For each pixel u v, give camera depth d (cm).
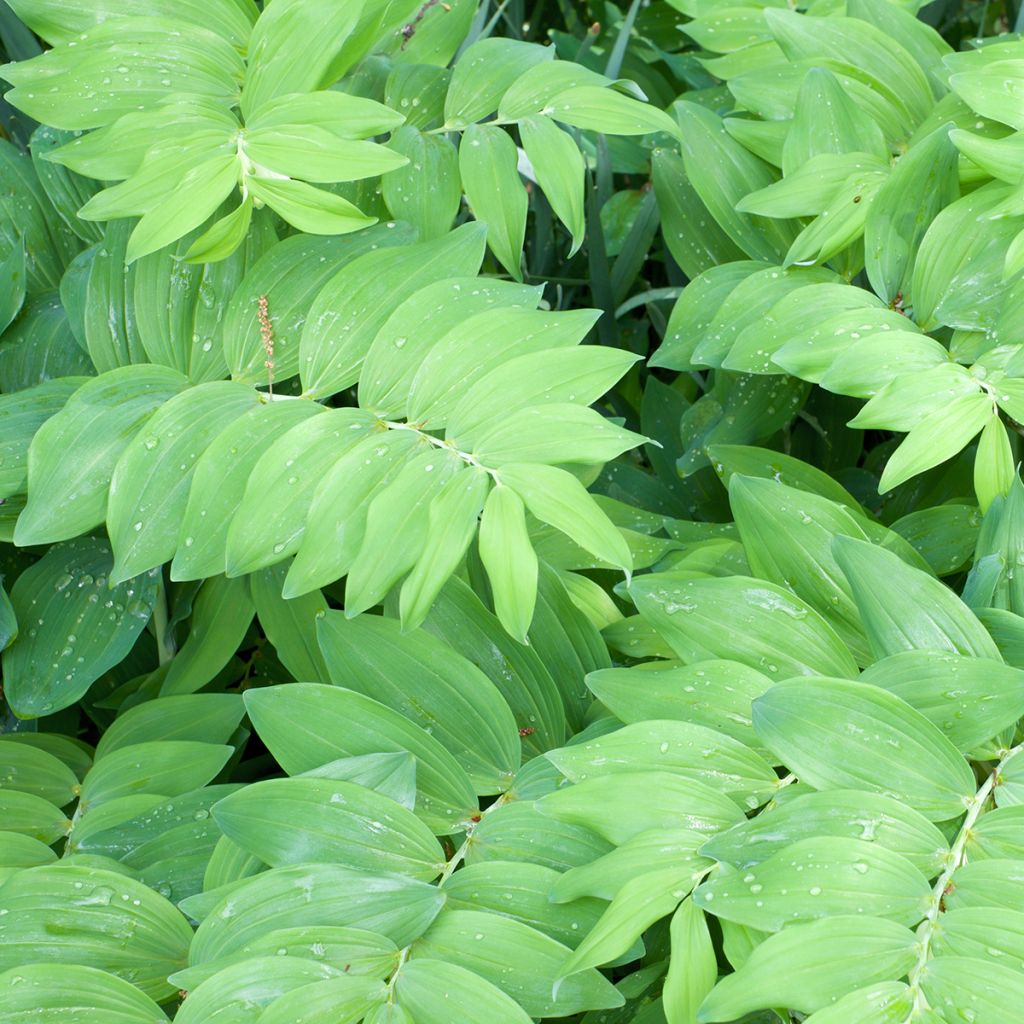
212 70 203
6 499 200
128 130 198
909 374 190
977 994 169
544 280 234
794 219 212
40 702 199
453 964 177
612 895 177
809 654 185
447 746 190
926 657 180
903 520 207
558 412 186
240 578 209
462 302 194
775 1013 183
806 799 176
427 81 211
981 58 208
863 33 212
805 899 173
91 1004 179
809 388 214
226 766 212
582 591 206
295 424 191
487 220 203
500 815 186
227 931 179
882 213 200
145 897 185
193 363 199
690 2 229
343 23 199
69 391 200
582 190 203
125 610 202
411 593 181
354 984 176
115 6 207
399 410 191
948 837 178
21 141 227
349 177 195
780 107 213
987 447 190
